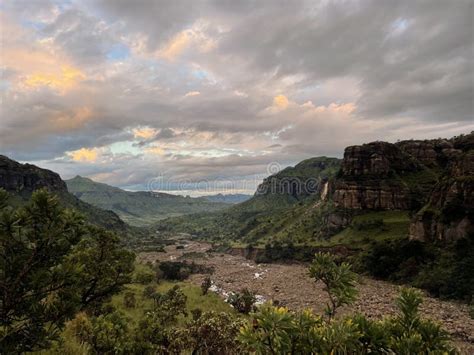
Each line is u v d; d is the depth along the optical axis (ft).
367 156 443.73
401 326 17.79
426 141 522.88
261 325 15.08
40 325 21.89
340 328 15.47
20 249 20.80
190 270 333.62
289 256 385.91
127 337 44.21
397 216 364.99
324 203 517.55
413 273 223.71
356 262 279.28
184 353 43.29
